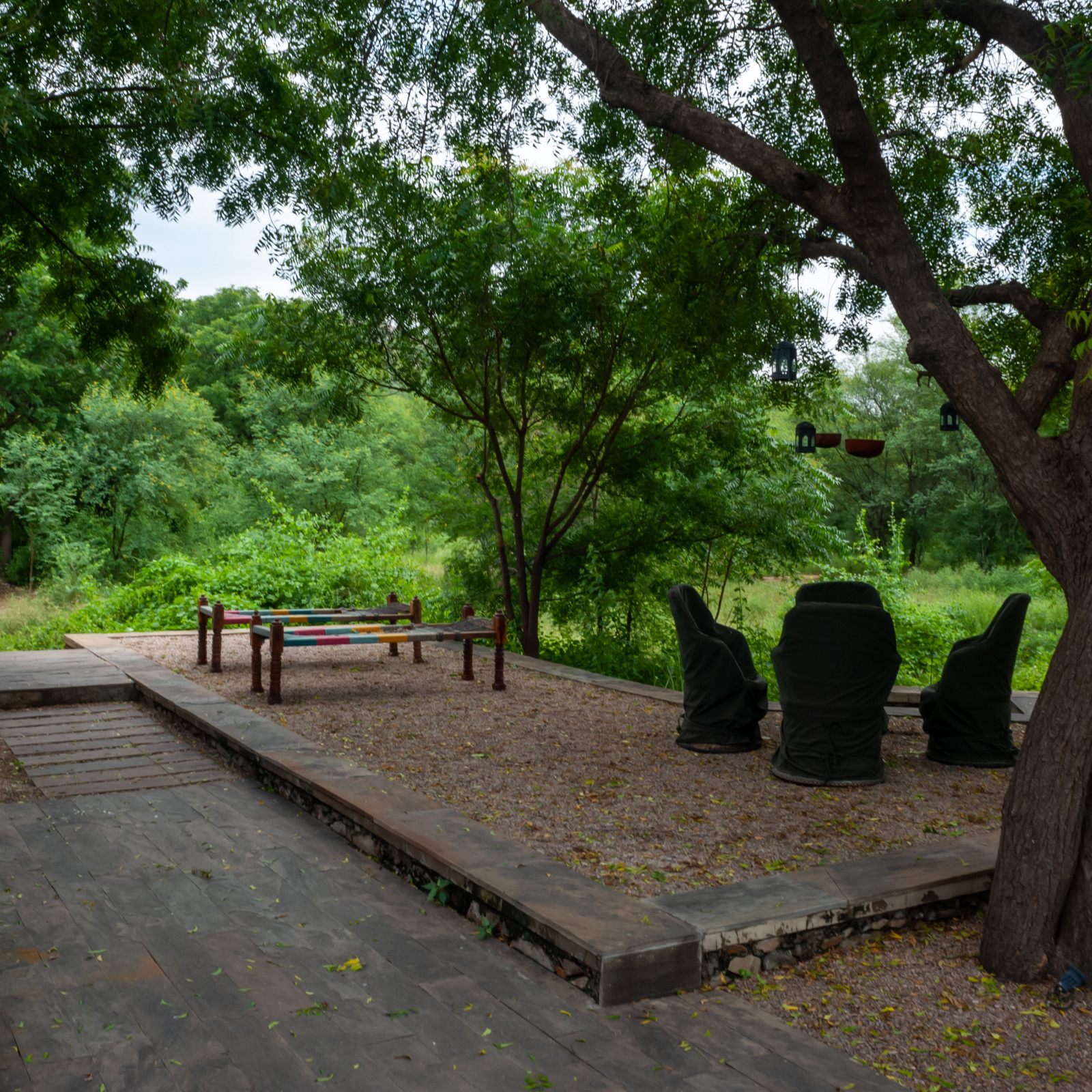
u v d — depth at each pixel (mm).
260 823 4746
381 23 6133
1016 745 6531
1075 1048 2803
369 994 2943
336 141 6887
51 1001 2828
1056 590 15164
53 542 21641
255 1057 2539
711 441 11633
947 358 3533
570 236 9828
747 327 7613
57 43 7078
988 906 3436
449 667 9523
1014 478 3422
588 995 3002
